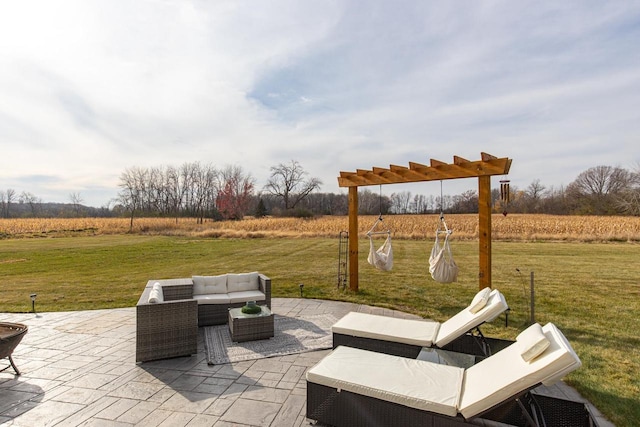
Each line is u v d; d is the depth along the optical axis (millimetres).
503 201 5699
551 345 2309
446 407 2307
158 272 10820
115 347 4633
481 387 2412
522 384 2176
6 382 3605
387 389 2529
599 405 3094
